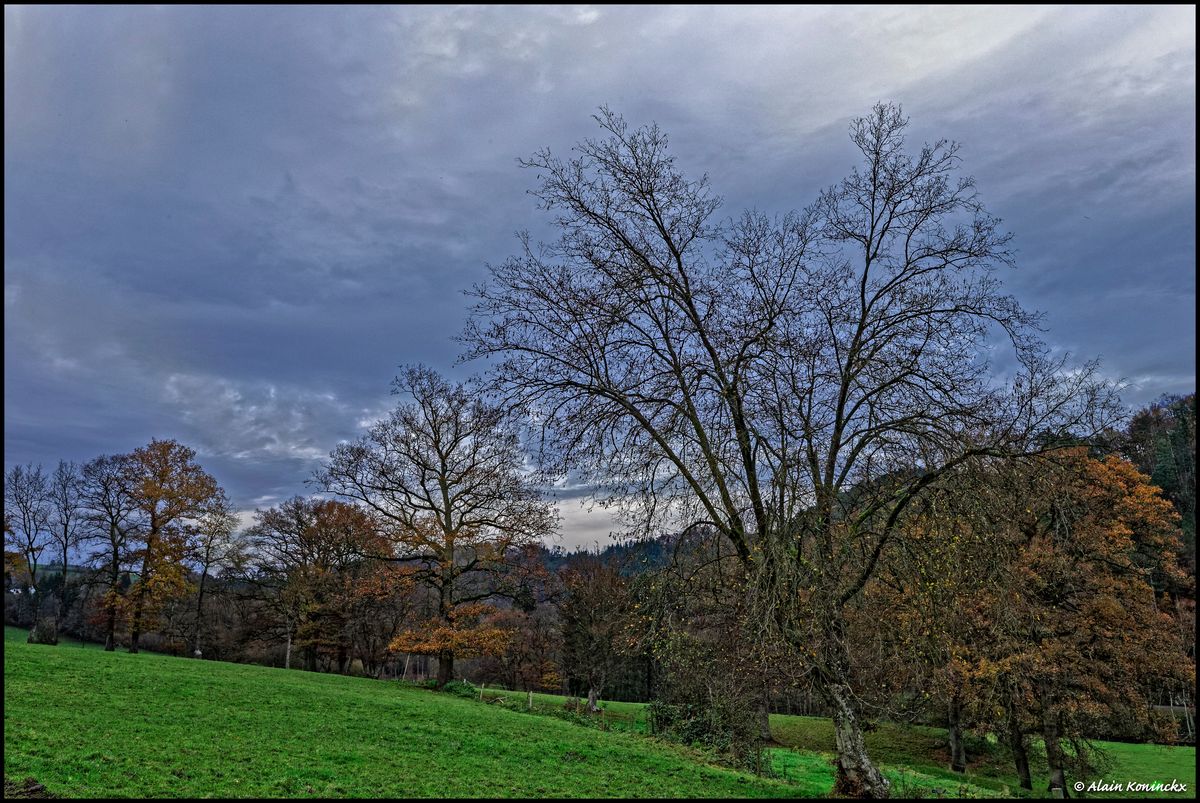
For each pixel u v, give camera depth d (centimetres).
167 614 5772
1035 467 1425
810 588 1359
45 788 1041
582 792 1380
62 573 5675
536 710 3192
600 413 1548
